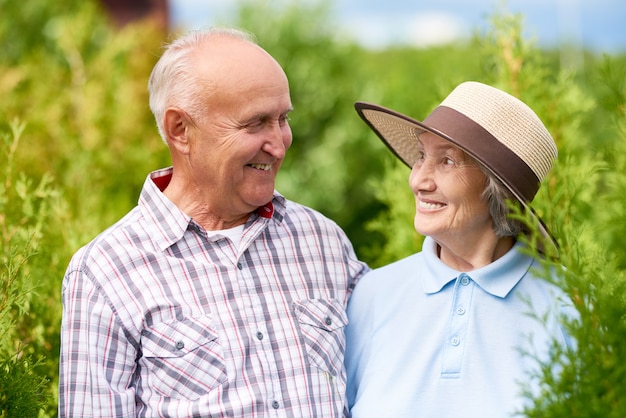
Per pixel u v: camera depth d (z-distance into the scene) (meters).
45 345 3.33
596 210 3.74
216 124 2.57
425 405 2.53
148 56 7.42
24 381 2.62
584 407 2.01
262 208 2.76
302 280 2.74
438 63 9.24
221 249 2.66
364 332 2.79
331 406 2.61
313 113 9.37
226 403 2.48
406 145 2.96
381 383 2.62
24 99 6.41
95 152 6.13
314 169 9.28
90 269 2.56
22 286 2.95
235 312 2.57
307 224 2.85
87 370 2.50
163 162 6.49
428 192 2.56
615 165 3.36
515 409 2.26
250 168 2.63
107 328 2.51
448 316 2.60
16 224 3.51
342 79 9.70
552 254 2.32
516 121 2.51
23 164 5.10
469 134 2.47
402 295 2.74
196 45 2.65
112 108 6.73
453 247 2.62
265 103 2.57
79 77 6.96
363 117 2.95
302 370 2.60
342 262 2.88
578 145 3.98
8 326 2.74
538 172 2.54
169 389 2.50
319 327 2.68
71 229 3.78
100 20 8.62
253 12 9.55
